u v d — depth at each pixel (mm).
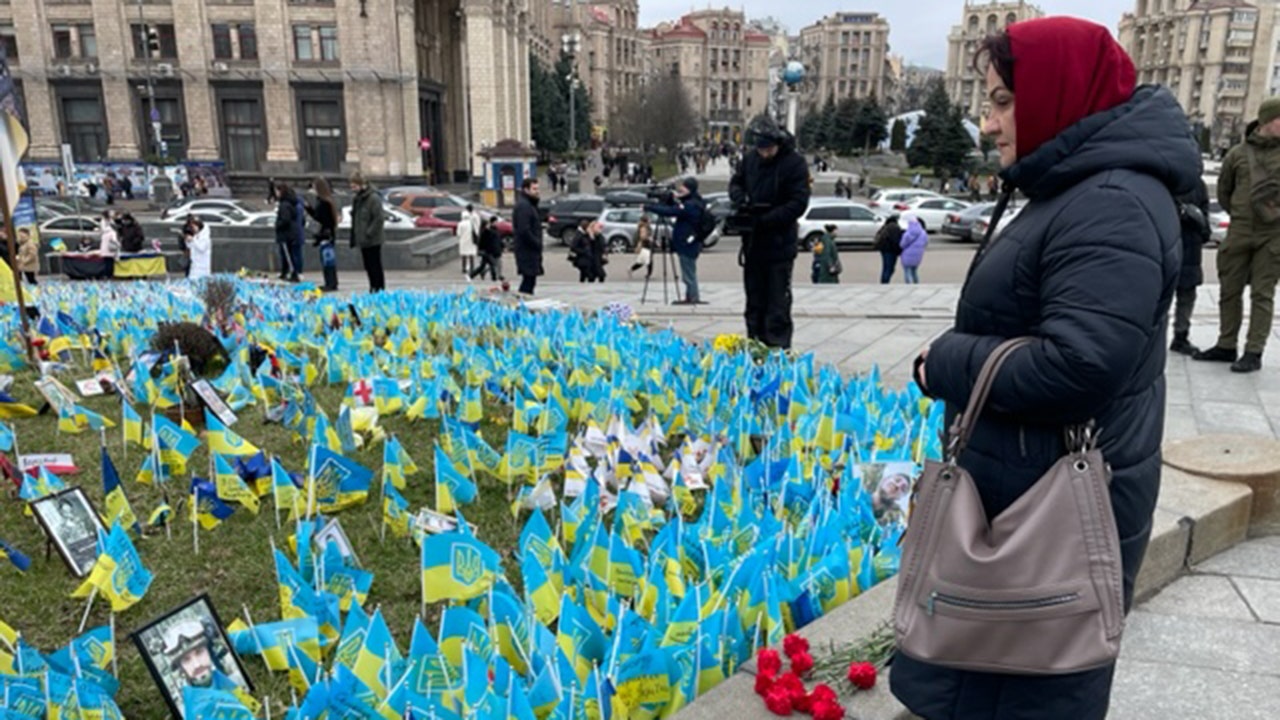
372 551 3605
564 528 3469
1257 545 3582
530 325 7867
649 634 2461
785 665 2439
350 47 44312
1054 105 1604
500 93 52469
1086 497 1541
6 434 4840
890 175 62625
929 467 1675
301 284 13531
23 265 9938
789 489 3791
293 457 4781
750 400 5215
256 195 45594
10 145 6719
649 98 78562
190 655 2502
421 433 5176
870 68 139000
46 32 44312
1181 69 109938
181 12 43844
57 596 3266
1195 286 6805
